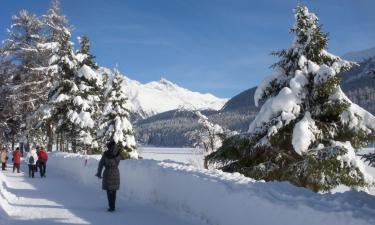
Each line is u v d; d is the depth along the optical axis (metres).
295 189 7.63
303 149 12.59
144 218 9.29
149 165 12.21
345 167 12.66
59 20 38.88
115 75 32.53
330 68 13.20
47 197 12.66
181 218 9.26
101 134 31.86
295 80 13.42
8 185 15.89
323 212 5.84
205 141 19.86
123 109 32.31
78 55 33.19
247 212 7.33
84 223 8.73
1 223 8.51
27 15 38.75
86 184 16.86
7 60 39.47
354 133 13.37
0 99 38.69
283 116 13.07
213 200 8.42
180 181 9.95
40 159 20.73
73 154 24.91
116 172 10.23
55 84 32.94
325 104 13.45
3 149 26.25
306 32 14.22
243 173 13.84
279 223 6.55
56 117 33.56
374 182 12.72
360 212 5.56
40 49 36.53
